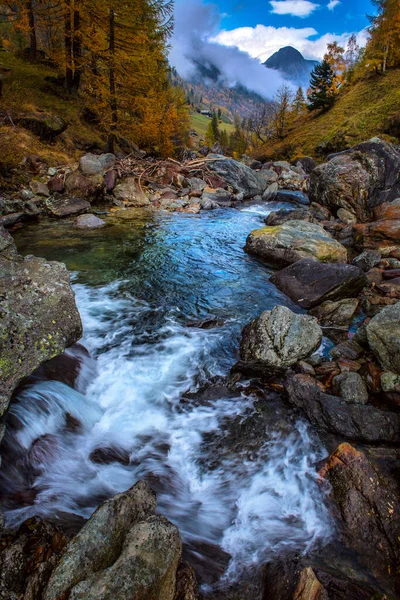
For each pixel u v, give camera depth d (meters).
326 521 3.64
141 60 21.61
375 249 11.34
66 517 3.48
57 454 4.26
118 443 4.66
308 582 2.77
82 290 8.74
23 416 4.30
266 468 4.39
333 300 8.38
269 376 5.84
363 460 3.93
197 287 9.38
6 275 4.86
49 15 21.67
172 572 2.60
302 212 15.70
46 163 17.48
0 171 14.72
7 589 2.53
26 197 14.27
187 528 3.62
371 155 16.28
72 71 24.14
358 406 4.91
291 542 3.49
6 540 3.02
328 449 4.58
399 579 3.03
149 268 10.39
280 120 69.06
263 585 3.06
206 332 7.28
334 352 6.39
